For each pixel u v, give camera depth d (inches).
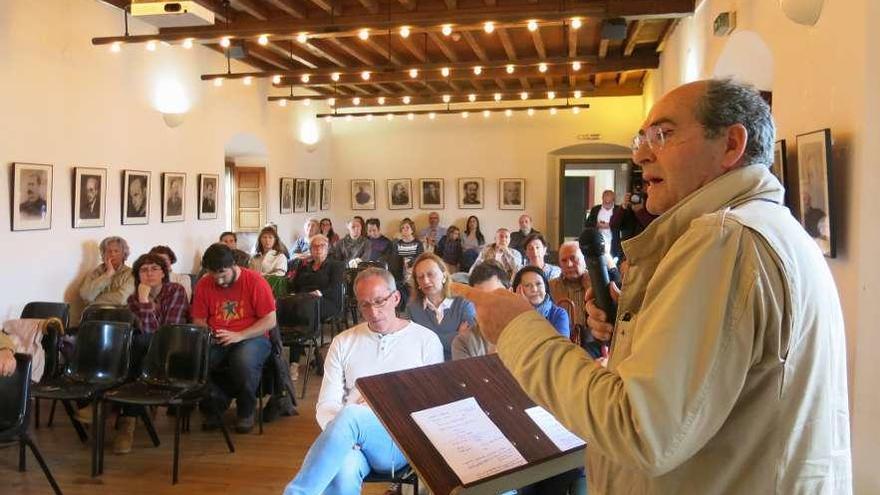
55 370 175.0
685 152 40.3
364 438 100.1
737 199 39.1
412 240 436.8
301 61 350.3
